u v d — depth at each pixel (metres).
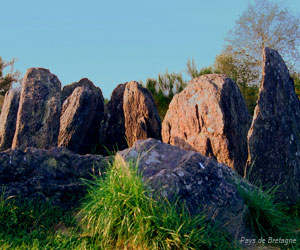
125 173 4.52
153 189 4.30
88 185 5.10
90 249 4.01
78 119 8.60
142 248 3.81
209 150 7.03
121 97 10.16
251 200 4.77
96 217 4.45
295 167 6.18
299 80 21.75
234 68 24.75
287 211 5.71
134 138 8.95
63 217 5.02
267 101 6.27
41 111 7.85
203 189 4.52
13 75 24.41
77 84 11.50
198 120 7.31
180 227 3.77
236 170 6.79
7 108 9.06
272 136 6.16
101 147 9.77
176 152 5.06
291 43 25.36
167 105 18.58
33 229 4.72
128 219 4.03
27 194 5.16
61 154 5.75
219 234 4.20
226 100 7.08
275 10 25.56
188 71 21.42
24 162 5.43
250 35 25.72
